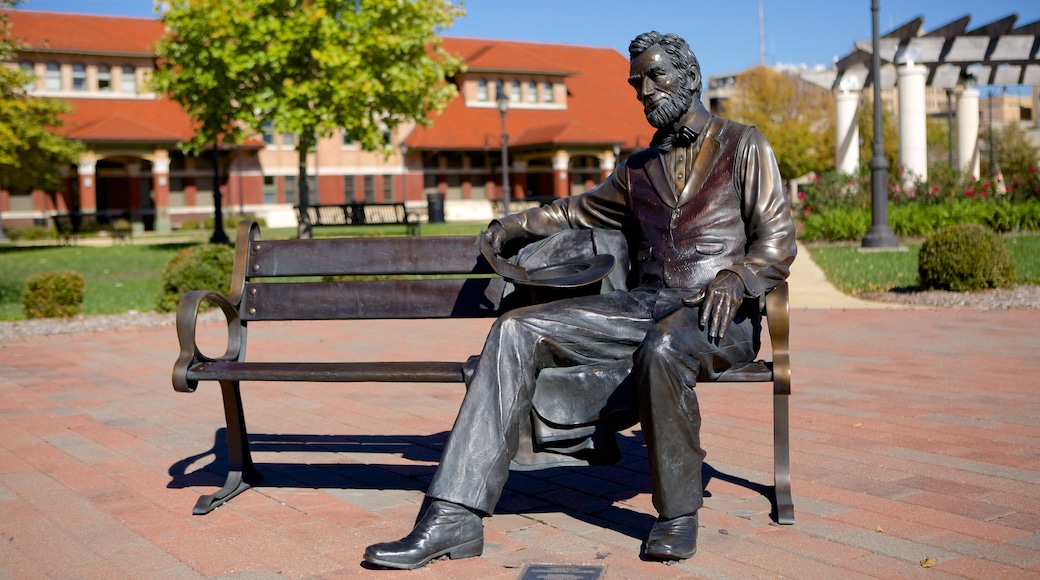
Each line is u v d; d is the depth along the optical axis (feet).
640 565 10.64
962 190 72.84
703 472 14.38
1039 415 17.66
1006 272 38.24
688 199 12.37
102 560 11.25
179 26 75.92
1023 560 10.50
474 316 14.01
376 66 75.92
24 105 73.31
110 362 27.02
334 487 14.16
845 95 84.02
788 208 12.15
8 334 33.42
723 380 11.50
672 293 12.16
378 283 14.23
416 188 188.65
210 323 35.45
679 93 12.25
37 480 14.79
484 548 11.33
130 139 151.43
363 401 20.72
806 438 16.37
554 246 13.28
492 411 11.03
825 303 36.96
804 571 10.31
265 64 74.59
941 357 24.39
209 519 12.71
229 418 13.85
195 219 170.30
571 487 13.91
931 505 12.51
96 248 102.83
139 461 15.90
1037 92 407.85
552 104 202.28
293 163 179.93
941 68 83.82
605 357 11.73
